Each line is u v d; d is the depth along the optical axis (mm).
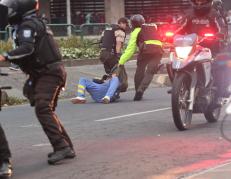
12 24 17281
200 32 24047
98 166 17812
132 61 58250
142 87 33875
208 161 18078
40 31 17141
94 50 58188
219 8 24516
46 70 17484
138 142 21234
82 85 33781
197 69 22781
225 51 24469
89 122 26391
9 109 33062
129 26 38156
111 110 30109
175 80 22406
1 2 17078
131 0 107562
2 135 16578
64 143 18234
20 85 41594
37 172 17328
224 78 24047
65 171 17328
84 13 105125
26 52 16688
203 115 26859
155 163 18000
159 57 33938
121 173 16938
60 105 33219
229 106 24406
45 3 103000
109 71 34844
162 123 25328
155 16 108875
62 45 58500
